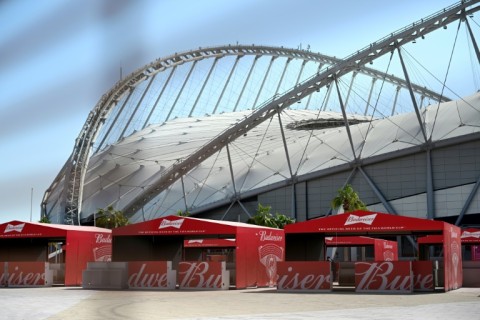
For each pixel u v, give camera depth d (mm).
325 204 83688
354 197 73750
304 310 26797
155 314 24719
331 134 95125
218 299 34000
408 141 81812
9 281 48469
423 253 61781
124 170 101438
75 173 101562
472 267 54531
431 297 35375
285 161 91000
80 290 42938
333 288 46094
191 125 115188
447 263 41781
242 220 87750
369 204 81438
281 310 26812
